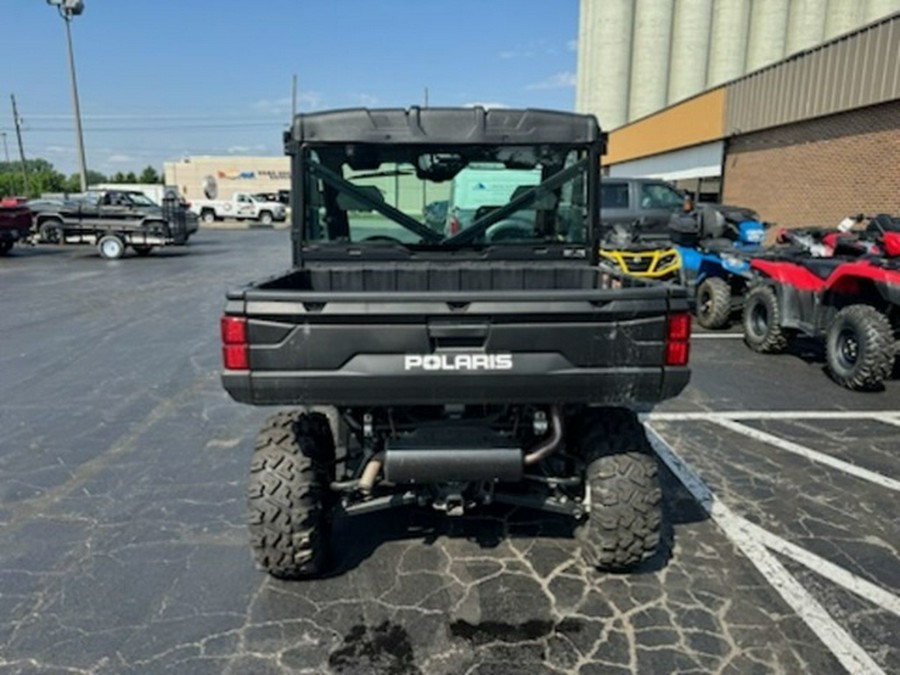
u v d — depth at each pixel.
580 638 2.67
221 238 30.16
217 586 3.04
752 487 4.03
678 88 28.39
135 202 21.00
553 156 3.70
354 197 3.72
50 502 3.90
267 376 2.59
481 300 2.56
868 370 5.83
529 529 3.55
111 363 7.23
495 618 2.80
